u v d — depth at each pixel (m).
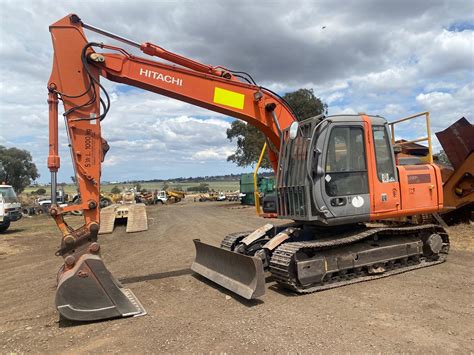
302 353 4.09
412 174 7.57
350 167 6.81
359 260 6.98
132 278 8.00
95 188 6.05
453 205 12.30
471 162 11.77
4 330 5.20
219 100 7.05
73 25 6.14
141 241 13.80
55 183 5.89
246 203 36.19
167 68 6.73
